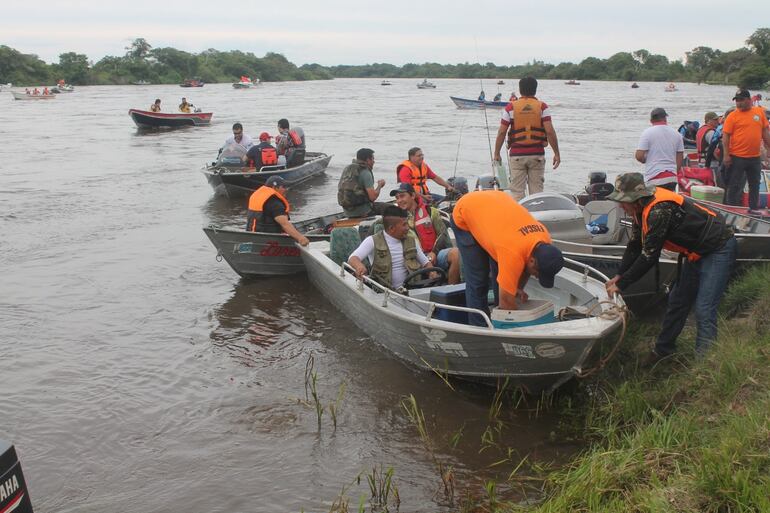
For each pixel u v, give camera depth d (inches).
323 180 670.5
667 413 187.3
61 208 526.0
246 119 1398.9
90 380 242.1
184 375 245.8
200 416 217.3
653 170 331.9
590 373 206.8
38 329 287.9
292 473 185.6
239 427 210.1
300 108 1788.9
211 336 281.3
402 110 1690.5
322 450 196.4
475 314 220.2
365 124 1251.2
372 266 271.0
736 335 211.5
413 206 290.8
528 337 201.3
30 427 210.8
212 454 195.6
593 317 210.8
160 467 189.8
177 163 778.2
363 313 269.1
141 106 1925.4
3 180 652.7
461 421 210.4
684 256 200.4
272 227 357.4
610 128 1105.4
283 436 204.4
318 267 310.0
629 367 221.0
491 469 183.6
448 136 1024.9
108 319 299.6
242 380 241.8
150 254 401.7
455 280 271.0
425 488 176.6
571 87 3417.8
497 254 202.4
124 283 348.8
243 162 610.5
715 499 134.2
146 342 275.3
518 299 223.6
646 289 267.0
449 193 409.7
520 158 346.9
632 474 153.1
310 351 265.7
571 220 285.7
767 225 294.7
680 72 4613.7
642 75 4635.8
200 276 361.4
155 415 218.1
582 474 159.5
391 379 240.8
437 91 3186.5
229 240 343.3
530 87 341.4
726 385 179.9
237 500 174.6
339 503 171.2
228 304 319.3
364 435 203.9
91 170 720.3
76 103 2094.0
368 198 384.8
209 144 983.6
